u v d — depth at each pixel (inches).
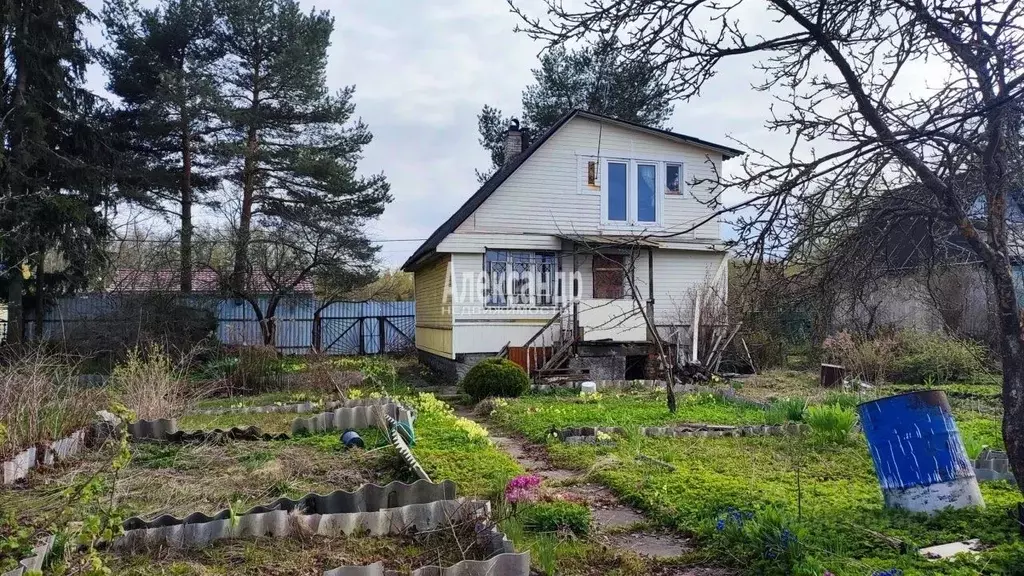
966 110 187.0
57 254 784.3
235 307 1029.8
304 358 727.1
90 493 185.9
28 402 311.9
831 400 490.6
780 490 262.1
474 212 724.0
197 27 967.6
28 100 733.9
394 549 203.5
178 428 387.5
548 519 223.9
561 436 379.6
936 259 234.4
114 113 951.6
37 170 771.4
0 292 799.1
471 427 381.7
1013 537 201.2
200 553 198.5
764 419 430.3
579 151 760.3
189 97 909.2
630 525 233.1
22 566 164.4
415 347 1093.8
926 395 236.1
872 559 188.5
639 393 574.2
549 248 745.0
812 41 203.8
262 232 976.9
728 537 206.7
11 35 717.9
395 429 350.6
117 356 670.5
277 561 192.9
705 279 761.6
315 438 369.1
